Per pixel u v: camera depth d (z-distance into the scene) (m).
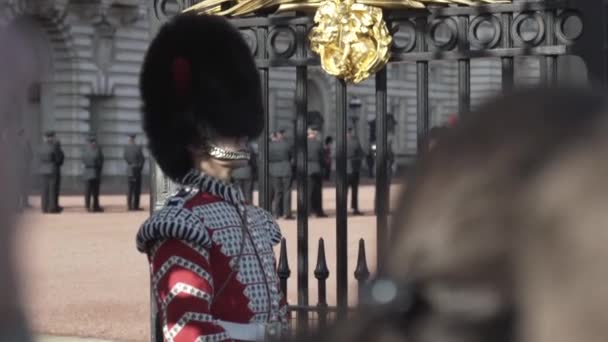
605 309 0.87
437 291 0.92
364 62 5.79
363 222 23.16
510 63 5.68
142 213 29.05
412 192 0.96
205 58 4.17
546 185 0.90
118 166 38.53
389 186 5.84
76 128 36.38
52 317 11.17
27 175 1.48
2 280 1.44
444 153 0.95
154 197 6.25
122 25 37.12
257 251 3.96
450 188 0.94
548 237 0.89
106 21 36.59
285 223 24.02
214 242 3.83
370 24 5.75
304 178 6.13
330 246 16.86
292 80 38.81
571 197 0.89
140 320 11.13
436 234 0.93
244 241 3.91
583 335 0.87
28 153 1.53
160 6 6.53
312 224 22.52
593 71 5.47
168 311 3.73
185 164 4.18
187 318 3.69
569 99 0.94
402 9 5.83
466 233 0.92
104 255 17.78
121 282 14.30
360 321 0.99
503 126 0.94
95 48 36.62
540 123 0.93
